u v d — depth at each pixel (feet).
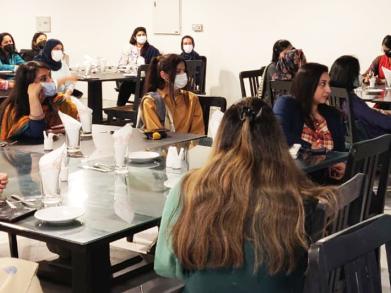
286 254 4.88
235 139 5.15
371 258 4.59
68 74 20.51
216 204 4.93
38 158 9.52
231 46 27.96
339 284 5.82
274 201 4.91
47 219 6.51
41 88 10.87
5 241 12.24
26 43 34.83
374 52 24.08
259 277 4.92
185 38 27.55
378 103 17.17
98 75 23.94
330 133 10.90
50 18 33.73
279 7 26.22
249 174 4.98
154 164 9.16
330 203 5.25
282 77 18.08
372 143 8.11
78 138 9.84
